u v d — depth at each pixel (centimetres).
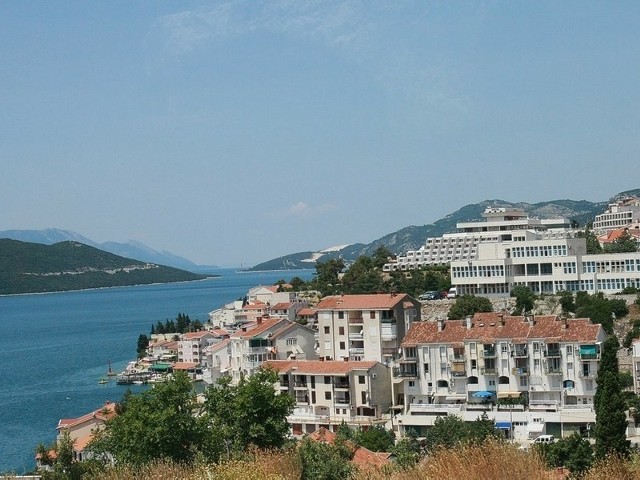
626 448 9031
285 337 18162
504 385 13812
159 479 5628
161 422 8625
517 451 4284
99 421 13900
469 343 14025
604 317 17525
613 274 19938
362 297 16825
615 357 10438
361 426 13762
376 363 14675
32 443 16425
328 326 16738
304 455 6794
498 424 12688
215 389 10175
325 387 14688
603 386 9319
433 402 14250
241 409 9638
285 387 14950
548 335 13612
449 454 4356
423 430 13175
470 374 14012
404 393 14538
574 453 9300
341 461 6800
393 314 16162
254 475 5212
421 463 4791
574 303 18962
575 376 13338
